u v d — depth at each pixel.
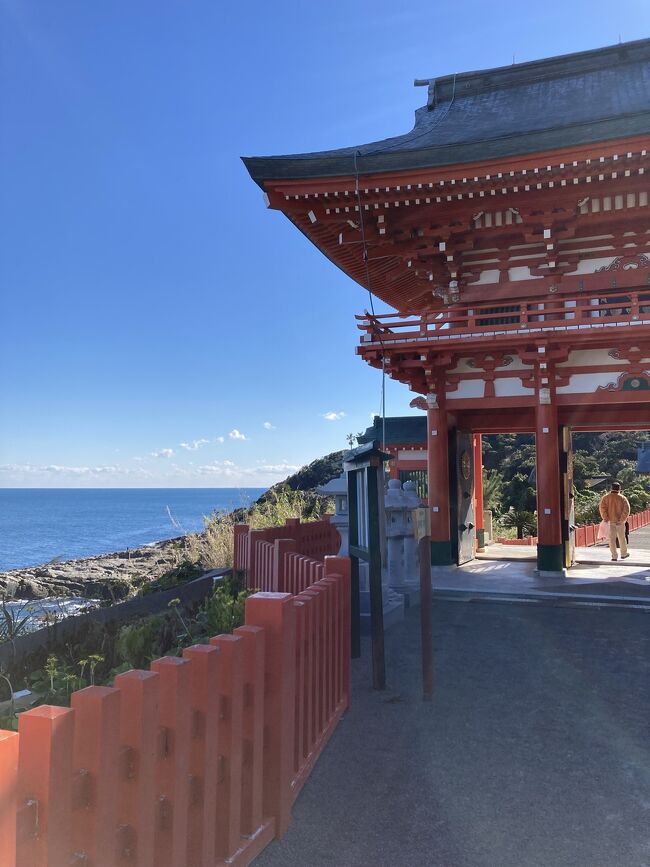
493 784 4.13
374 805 3.87
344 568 5.57
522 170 11.03
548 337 12.16
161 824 2.49
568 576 12.61
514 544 21.91
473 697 5.78
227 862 2.97
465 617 9.10
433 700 5.70
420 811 3.80
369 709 5.48
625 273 12.77
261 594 3.70
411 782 4.16
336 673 5.18
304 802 3.91
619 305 11.84
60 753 1.96
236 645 3.08
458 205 12.37
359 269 15.70
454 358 13.49
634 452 66.69
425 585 5.77
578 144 10.52
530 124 13.28
